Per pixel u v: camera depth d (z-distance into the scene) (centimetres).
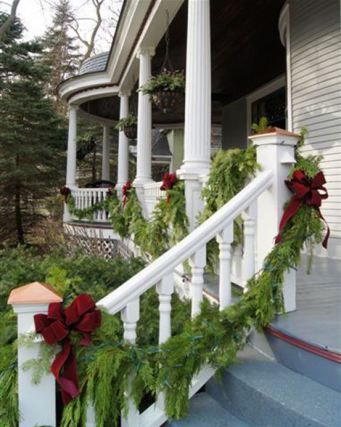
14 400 165
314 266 355
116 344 178
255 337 212
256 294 200
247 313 198
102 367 165
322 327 192
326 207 404
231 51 625
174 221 372
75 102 961
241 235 253
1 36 1176
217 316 194
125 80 775
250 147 232
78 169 1752
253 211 216
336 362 165
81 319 165
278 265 202
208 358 184
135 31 586
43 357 164
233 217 208
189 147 378
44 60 1991
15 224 1269
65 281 208
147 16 524
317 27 414
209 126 381
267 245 215
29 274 391
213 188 282
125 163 853
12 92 1236
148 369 171
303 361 179
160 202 413
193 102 377
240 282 256
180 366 176
